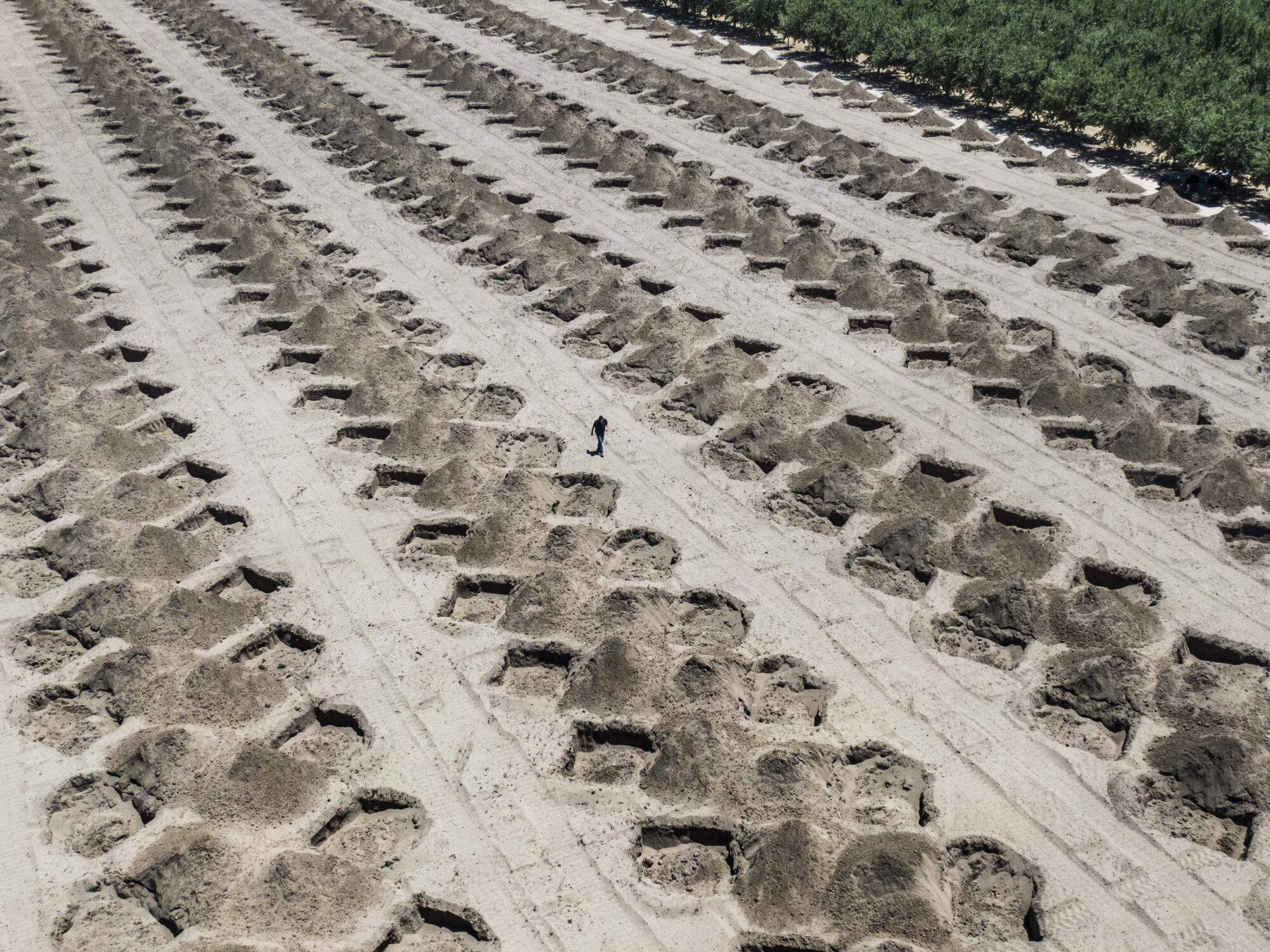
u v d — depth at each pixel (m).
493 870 13.90
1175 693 16.08
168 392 24.50
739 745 15.51
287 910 13.30
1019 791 14.80
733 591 18.41
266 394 24.34
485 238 31.73
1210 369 24.52
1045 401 23.23
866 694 16.36
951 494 20.27
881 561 18.97
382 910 13.48
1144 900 13.32
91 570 19.20
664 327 25.98
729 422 22.94
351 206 34.44
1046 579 18.50
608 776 15.37
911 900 13.15
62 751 15.86
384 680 16.80
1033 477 21.11
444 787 15.05
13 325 26.50
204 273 30.16
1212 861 13.83
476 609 18.45
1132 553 19.03
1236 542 19.38
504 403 23.83
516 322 27.23
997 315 27.05
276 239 30.77
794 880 13.51
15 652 17.69
